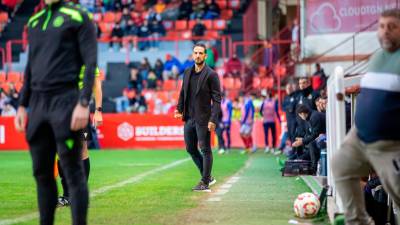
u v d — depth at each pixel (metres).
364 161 8.41
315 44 35.91
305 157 20.19
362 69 15.62
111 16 51.72
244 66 44.56
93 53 8.51
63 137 8.43
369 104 8.09
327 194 11.97
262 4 52.16
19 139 37.84
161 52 49.69
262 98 35.91
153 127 38.00
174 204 13.35
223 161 27.22
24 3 53.47
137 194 15.12
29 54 8.77
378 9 33.53
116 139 38.00
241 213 12.10
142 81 44.84
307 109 19.89
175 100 42.16
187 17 51.41
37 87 8.54
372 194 10.84
